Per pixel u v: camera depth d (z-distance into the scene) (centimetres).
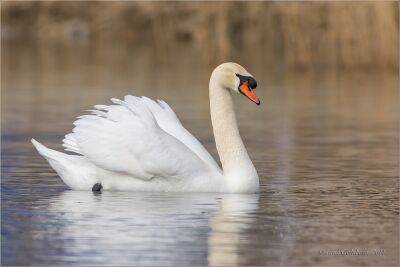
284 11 3553
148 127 1405
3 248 1069
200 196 1386
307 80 3422
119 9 4384
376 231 1163
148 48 4431
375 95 2984
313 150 1917
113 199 1352
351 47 3503
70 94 2911
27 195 1384
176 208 1290
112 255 1041
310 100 2872
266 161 1762
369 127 2312
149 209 1281
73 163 1429
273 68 3691
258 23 3684
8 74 3553
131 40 4462
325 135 2159
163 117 1502
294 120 2431
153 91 2970
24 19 4684
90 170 1423
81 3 4547
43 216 1233
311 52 3578
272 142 2031
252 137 2105
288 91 3097
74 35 4641
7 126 2238
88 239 1111
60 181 1511
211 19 3641
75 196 1376
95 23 4466
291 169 1670
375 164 1736
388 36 3434
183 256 1041
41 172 1596
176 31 3997
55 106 2634
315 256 1048
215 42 3647
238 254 1051
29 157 1761
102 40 4591
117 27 4422
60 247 1074
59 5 4569
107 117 1425
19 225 1180
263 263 1020
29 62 3966
